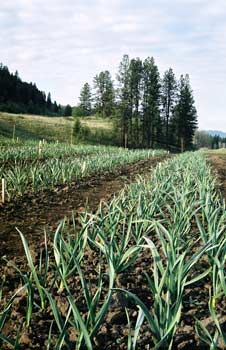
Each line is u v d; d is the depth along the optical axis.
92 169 14.13
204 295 3.80
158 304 2.90
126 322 3.32
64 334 2.61
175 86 79.50
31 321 3.29
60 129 67.94
